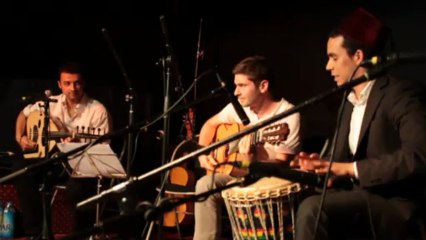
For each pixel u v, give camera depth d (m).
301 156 2.60
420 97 2.73
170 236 4.80
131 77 5.61
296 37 4.96
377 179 2.60
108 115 5.00
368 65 2.16
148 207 2.17
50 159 2.50
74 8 5.65
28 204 4.70
